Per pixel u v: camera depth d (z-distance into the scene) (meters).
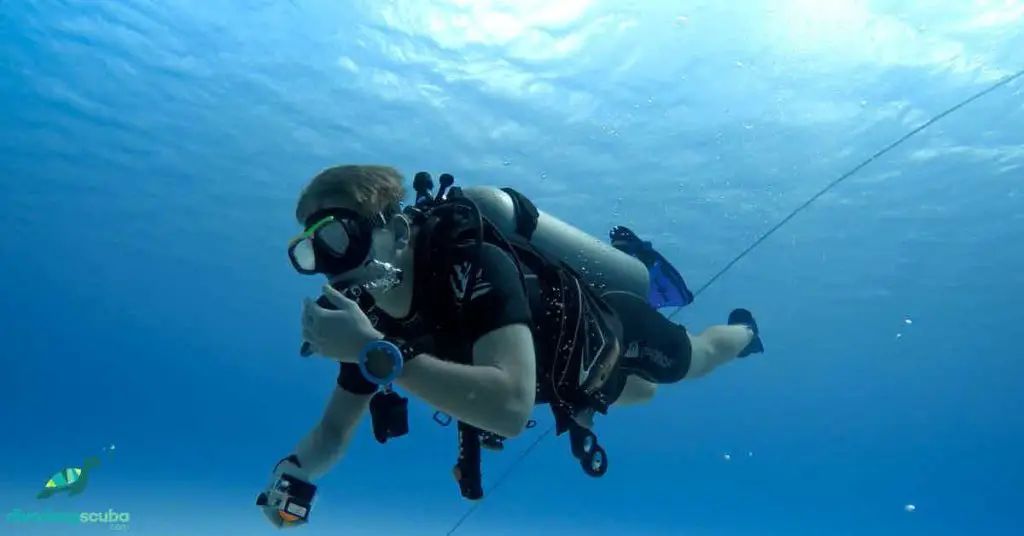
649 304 3.04
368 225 1.78
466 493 2.20
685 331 3.29
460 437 2.26
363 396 2.37
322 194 1.80
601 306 2.51
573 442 2.35
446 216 1.90
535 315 2.17
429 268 1.85
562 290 2.24
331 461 2.41
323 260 1.78
